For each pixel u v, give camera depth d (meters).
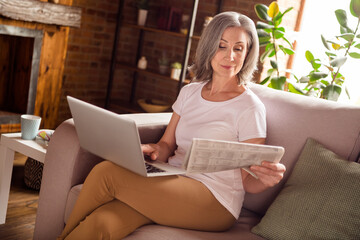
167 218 1.46
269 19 2.86
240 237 1.50
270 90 1.91
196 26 4.29
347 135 1.59
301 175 1.55
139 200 1.42
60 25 3.65
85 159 1.77
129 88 4.99
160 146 1.80
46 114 3.79
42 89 3.69
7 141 2.05
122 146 1.39
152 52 4.75
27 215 2.29
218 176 1.57
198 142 1.23
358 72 3.51
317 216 1.43
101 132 1.46
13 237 2.04
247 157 1.34
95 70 4.62
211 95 1.74
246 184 1.61
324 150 1.58
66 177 1.74
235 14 1.71
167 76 4.16
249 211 1.76
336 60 2.47
